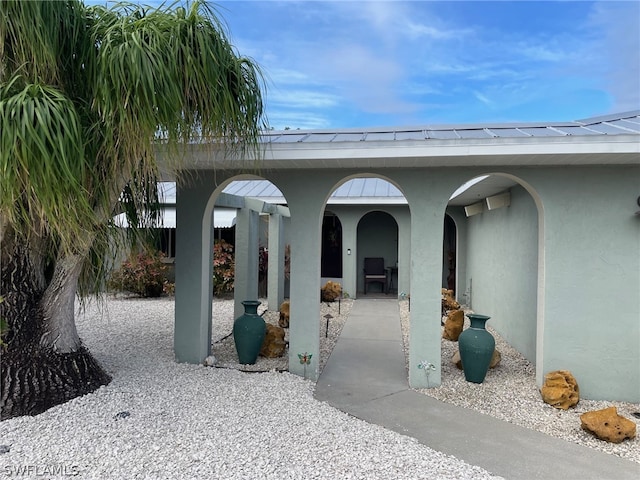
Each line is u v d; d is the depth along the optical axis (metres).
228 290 19.11
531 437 6.17
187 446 5.39
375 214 23.00
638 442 6.03
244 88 6.02
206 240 9.20
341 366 9.46
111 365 8.62
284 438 5.71
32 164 4.45
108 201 5.80
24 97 4.41
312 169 8.42
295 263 8.56
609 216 7.70
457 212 17.92
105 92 4.85
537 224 9.12
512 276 10.97
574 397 7.32
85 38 5.45
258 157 6.91
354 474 4.91
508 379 8.59
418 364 8.13
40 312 6.70
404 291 18.98
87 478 4.68
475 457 5.55
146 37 5.05
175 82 5.17
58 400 6.43
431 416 6.84
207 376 8.16
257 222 14.64
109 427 5.80
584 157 7.05
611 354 7.72
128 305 16.92
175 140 5.46
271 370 8.79
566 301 7.81
